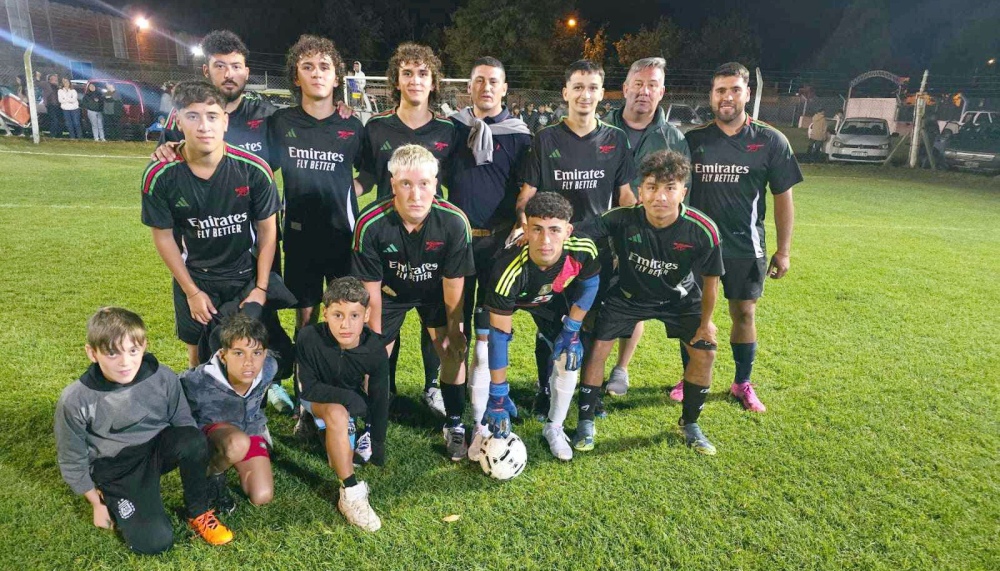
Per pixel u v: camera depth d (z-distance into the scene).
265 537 2.47
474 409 3.13
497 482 2.85
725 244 3.52
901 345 4.57
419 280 3.02
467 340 3.35
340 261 3.48
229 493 2.63
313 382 2.73
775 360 4.27
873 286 6.05
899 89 20.73
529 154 3.30
